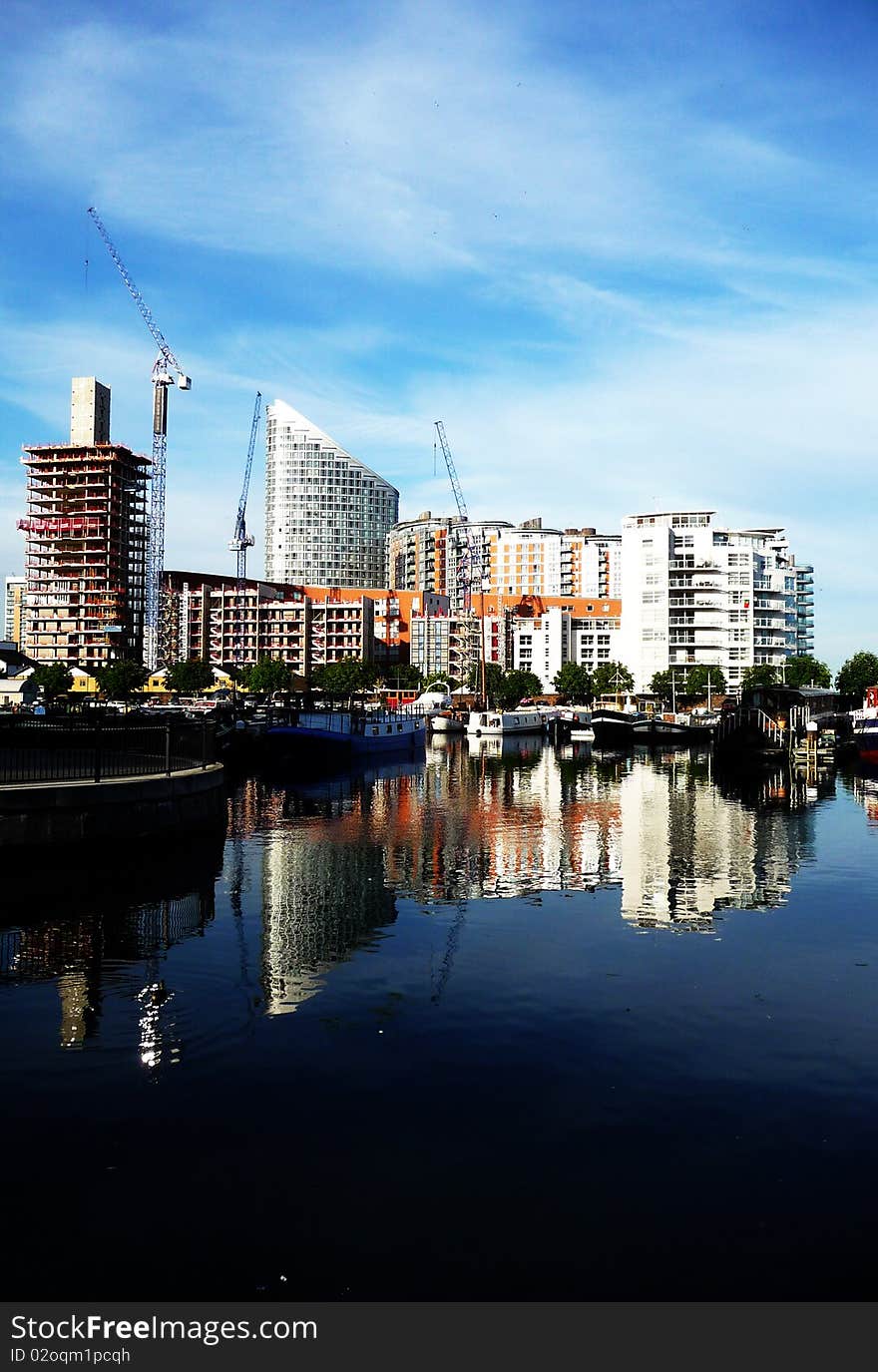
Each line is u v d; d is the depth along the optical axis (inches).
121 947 786.2
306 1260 353.4
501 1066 535.2
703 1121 466.9
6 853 1022.4
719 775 3019.2
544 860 1269.7
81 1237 366.3
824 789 2492.6
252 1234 368.2
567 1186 403.5
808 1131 456.8
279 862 1229.1
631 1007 642.8
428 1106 481.1
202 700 5393.7
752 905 984.9
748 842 1456.7
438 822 1695.4
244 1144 437.4
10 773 1163.3
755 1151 435.2
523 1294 336.2
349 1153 430.0
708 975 721.6
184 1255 356.5
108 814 1132.5
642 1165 422.0
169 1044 563.2
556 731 5270.7
